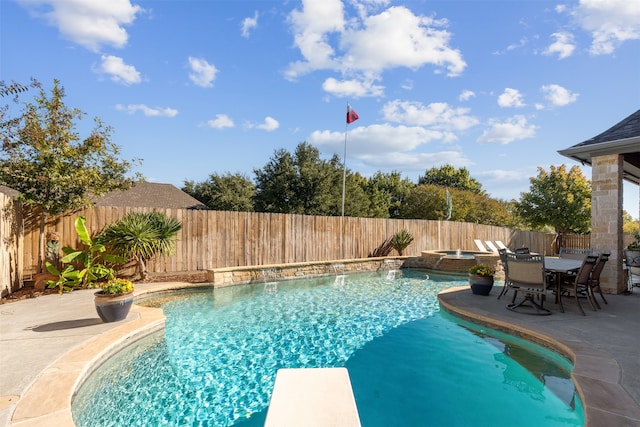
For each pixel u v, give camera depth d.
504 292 7.07
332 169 28.81
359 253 13.78
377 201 33.22
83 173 7.95
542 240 20.95
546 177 23.12
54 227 8.26
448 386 3.80
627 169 9.38
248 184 34.53
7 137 7.76
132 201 20.05
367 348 4.95
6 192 10.53
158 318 5.42
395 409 3.34
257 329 5.82
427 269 13.42
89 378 3.80
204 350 4.90
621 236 7.52
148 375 4.13
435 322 6.21
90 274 7.82
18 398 2.95
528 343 4.88
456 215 27.88
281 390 1.90
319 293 8.84
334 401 1.79
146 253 8.55
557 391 3.62
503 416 3.19
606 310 6.00
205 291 8.89
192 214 9.99
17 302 6.44
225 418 3.29
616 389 3.09
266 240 11.34
